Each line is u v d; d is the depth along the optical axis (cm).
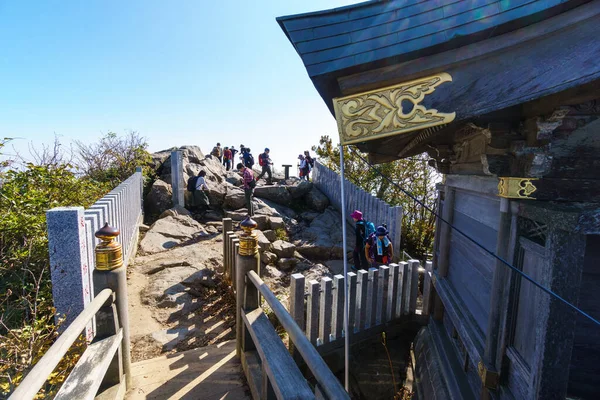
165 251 678
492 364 216
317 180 1327
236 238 488
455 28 146
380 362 432
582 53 139
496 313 213
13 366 239
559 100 149
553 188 178
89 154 1039
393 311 465
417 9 154
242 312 305
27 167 486
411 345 456
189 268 563
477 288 267
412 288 479
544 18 140
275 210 1045
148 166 1120
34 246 369
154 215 960
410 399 384
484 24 142
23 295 322
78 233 295
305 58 156
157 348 361
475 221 282
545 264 163
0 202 414
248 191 936
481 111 150
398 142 259
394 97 157
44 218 394
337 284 397
